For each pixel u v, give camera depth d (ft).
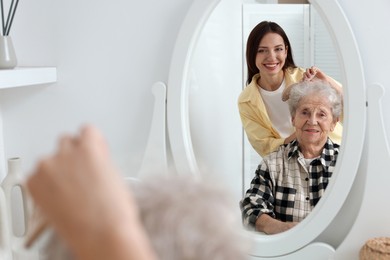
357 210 4.34
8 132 4.96
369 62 4.25
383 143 4.16
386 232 4.24
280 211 4.37
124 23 4.68
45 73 4.65
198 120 4.49
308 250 4.33
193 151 4.52
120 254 0.97
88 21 4.74
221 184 1.41
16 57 4.54
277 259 4.38
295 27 4.24
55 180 0.99
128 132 4.75
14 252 4.73
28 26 4.83
